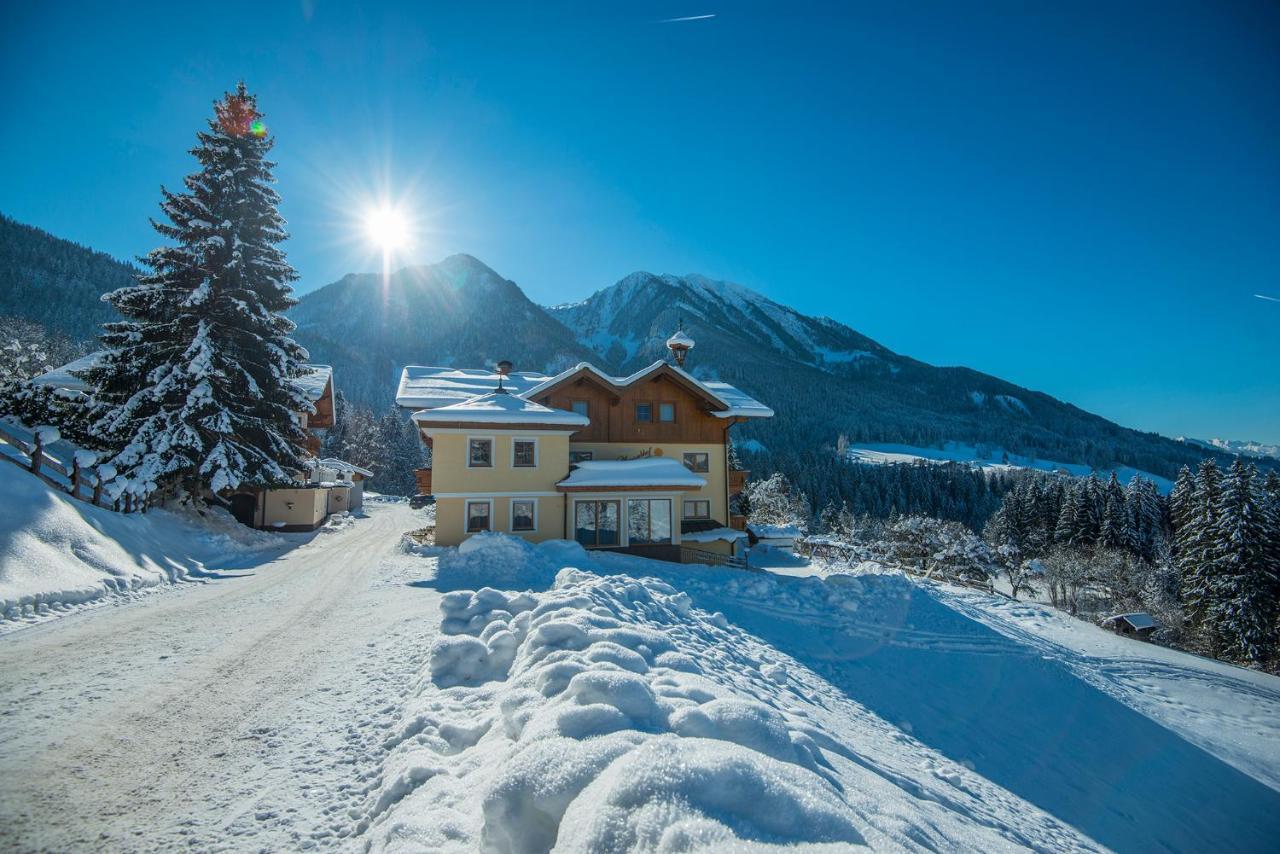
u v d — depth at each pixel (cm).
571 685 412
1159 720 1362
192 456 2067
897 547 5088
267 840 388
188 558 1614
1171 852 830
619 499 2162
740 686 741
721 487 2623
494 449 2067
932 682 1296
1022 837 611
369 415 8931
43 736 537
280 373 2317
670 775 252
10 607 940
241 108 2306
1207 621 3712
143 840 386
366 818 405
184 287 2203
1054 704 1313
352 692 660
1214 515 3997
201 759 503
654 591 1158
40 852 369
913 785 600
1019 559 5194
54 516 1257
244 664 759
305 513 2914
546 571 1602
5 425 2053
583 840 228
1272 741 1354
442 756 468
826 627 1534
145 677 704
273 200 2369
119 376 2075
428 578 1477
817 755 486
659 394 2575
